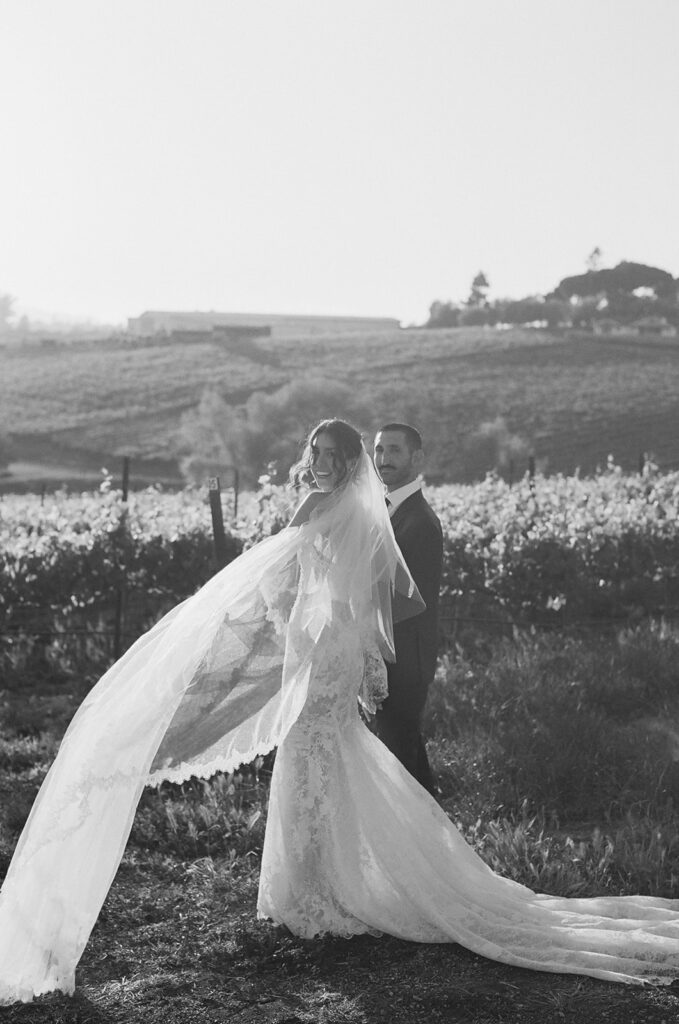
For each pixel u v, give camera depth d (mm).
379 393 75812
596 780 5570
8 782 5766
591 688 7195
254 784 5703
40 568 10094
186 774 4051
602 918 3934
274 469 10844
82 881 3559
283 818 3947
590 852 4680
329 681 3975
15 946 3480
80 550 10266
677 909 4105
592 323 125312
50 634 9664
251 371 87625
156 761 4016
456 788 5586
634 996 3430
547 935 3787
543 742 5902
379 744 4129
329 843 3910
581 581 10164
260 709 4098
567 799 5469
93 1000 3475
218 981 3594
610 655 7855
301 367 89125
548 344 96125
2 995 3449
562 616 9992
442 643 9086
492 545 10422
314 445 4176
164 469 62375
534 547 10422
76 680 8547
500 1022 3273
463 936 3777
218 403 69312
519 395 75562
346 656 3992
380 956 3744
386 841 3916
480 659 8258
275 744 4055
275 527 10133
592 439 63781
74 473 60406
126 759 3676
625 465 57250
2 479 57938
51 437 68188
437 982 3533
